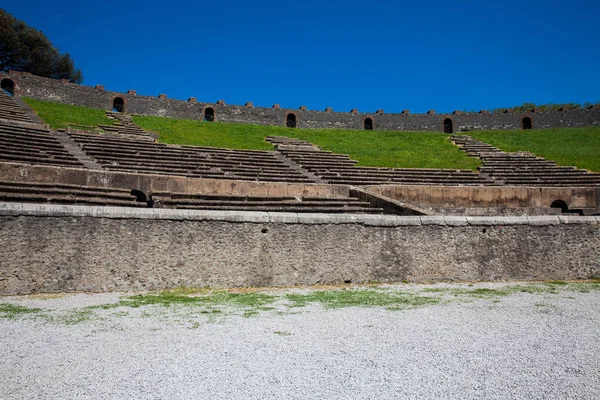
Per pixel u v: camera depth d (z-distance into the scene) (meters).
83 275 9.58
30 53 53.03
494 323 7.35
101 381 4.68
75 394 4.34
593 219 13.22
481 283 11.85
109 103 43.66
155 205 15.46
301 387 4.57
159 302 8.76
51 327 6.71
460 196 24.20
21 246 9.19
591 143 44.12
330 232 11.52
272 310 8.23
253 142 38.09
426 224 12.20
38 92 39.75
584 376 4.94
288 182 24.12
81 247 9.65
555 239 12.88
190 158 26.11
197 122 44.75
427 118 53.19
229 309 8.27
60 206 9.64
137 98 44.88
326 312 8.12
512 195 24.53
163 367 5.11
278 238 11.12
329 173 27.34
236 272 10.70
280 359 5.43
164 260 10.22
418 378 4.84
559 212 24.14
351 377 4.86
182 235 10.44
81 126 32.19
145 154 25.69
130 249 10.00
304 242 11.29
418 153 38.91
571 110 52.78
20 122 27.48
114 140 28.38
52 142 24.06
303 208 16.36
